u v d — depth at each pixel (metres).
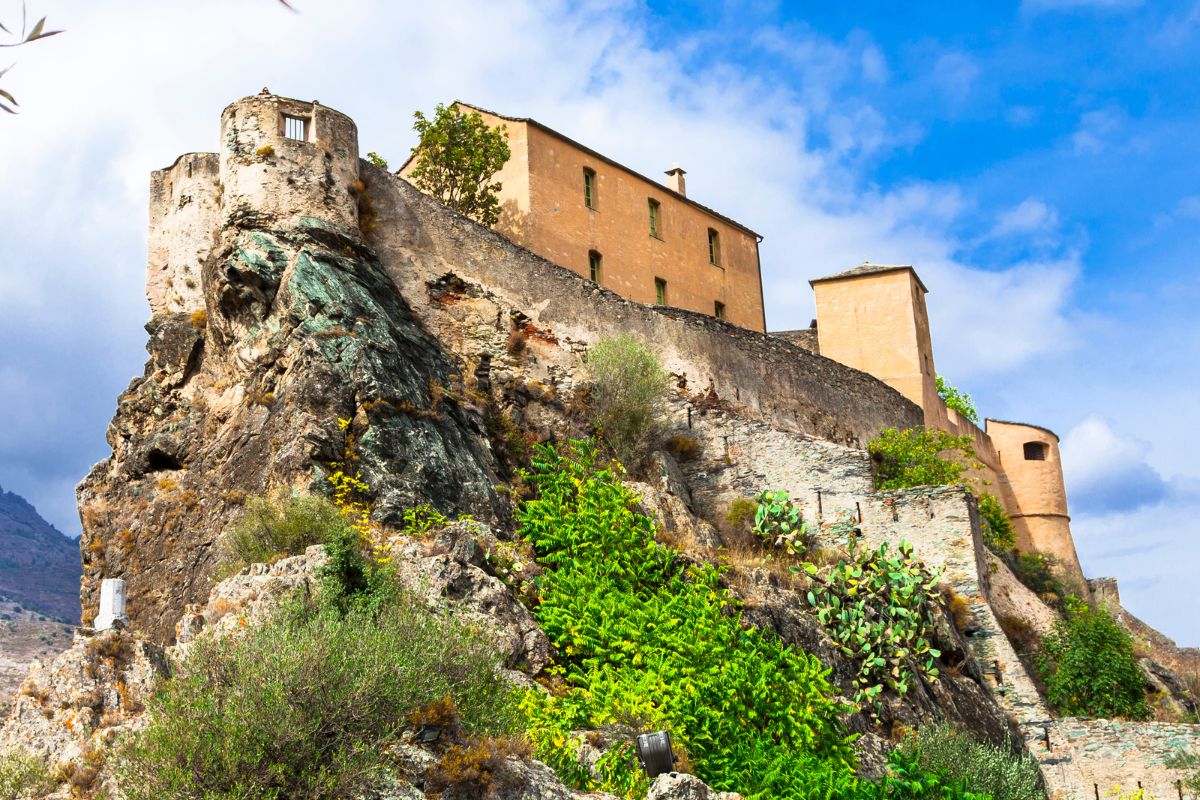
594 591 23.05
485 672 16.78
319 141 29.25
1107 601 50.34
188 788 13.55
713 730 20.08
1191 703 38.31
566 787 16.02
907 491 31.70
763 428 32.59
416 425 25.48
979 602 30.95
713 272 43.91
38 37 5.36
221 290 27.67
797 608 27.00
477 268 31.42
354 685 14.70
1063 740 29.66
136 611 24.81
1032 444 57.47
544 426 29.92
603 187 39.47
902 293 49.53
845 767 21.55
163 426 28.12
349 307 26.77
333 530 20.86
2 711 18.56
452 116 37.03
